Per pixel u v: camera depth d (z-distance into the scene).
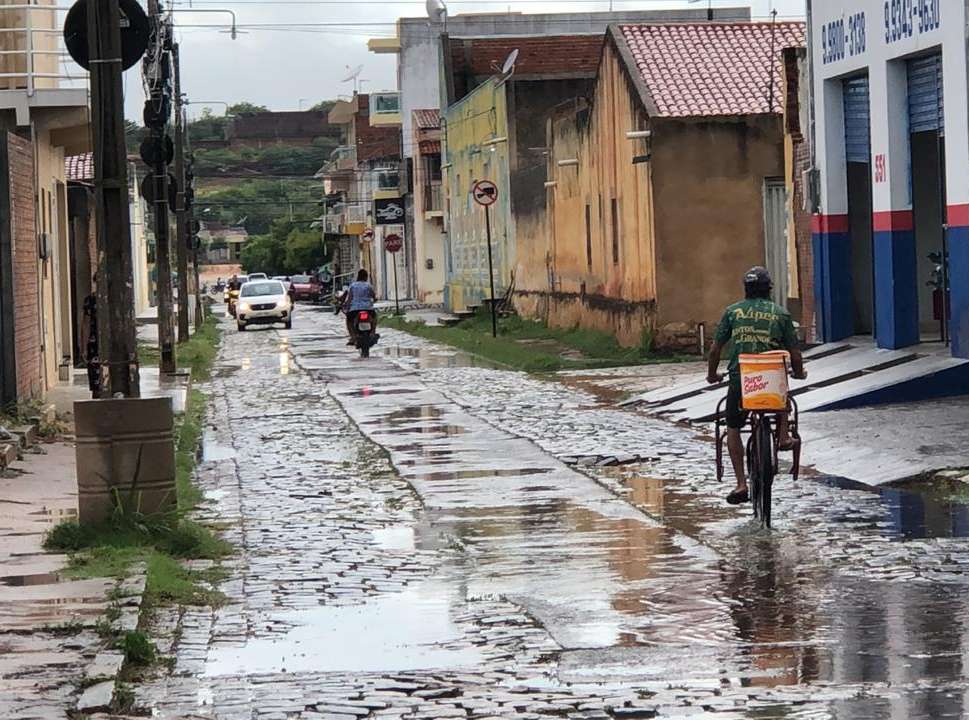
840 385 25.02
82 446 14.86
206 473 20.94
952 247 24.64
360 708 9.18
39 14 34.19
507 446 22.95
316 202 175.75
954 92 24.59
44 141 34.06
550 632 11.09
